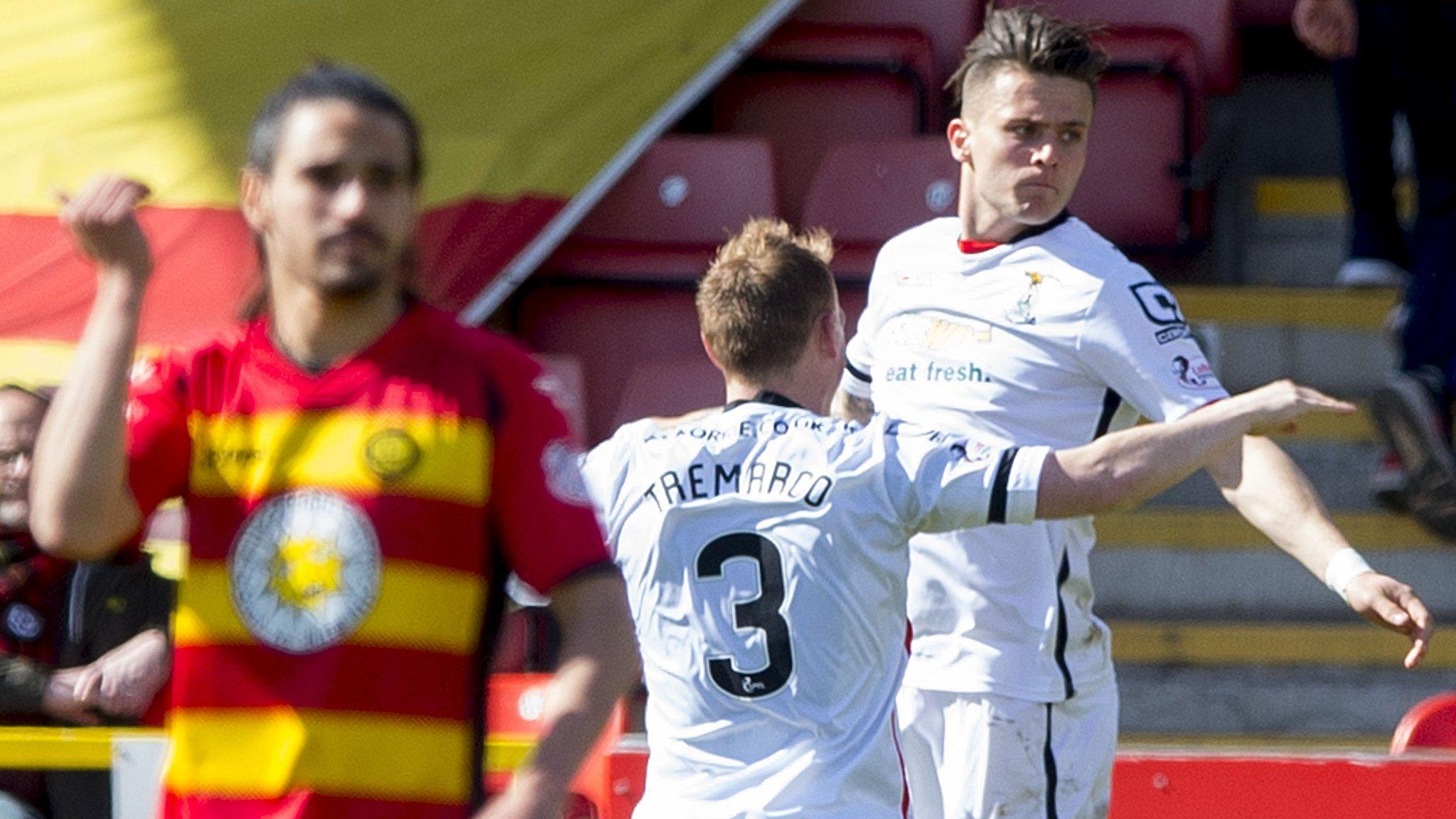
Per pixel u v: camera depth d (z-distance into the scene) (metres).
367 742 8.28
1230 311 25.23
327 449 8.47
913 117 26.22
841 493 10.77
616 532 11.38
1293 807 13.76
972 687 12.95
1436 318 22.47
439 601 8.38
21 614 15.11
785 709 10.83
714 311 11.44
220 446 8.56
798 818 10.70
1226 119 27.78
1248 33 30.72
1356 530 22.78
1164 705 21.52
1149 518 22.81
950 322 13.27
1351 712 21.47
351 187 8.31
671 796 11.05
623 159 23.67
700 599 10.98
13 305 22.36
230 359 8.69
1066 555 12.99
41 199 22.80
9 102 23.64
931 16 27.05
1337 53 24.81
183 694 8.51
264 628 8.38
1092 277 12.87
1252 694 21.47
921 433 10.86
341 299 8.49
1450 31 22.41
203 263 22.27
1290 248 27.70
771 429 11.09
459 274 22.64
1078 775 13.17
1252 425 9.62
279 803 8.28
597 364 23.73
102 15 24.41
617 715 14.41
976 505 10.31
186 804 8.41
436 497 8.41
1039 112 12.84
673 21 24.48
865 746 10.85
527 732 14.68
